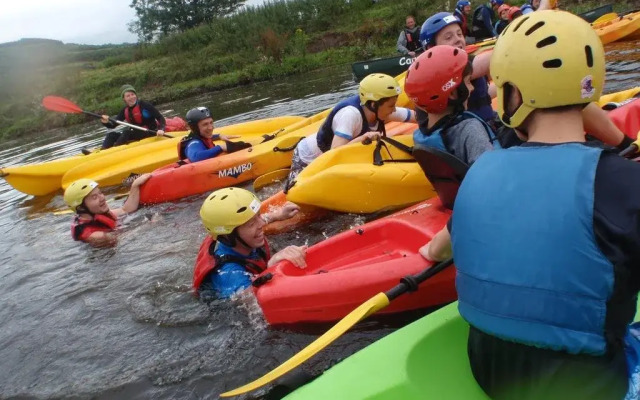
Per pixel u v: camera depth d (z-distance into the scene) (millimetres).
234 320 2781
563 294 1222
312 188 3869
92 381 2555
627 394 1285
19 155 11594
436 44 3578
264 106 11227
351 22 19906
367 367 1761
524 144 1348
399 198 3920
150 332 2873
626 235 1146
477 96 3018
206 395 2305
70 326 3148
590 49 1248
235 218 2895
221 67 20000
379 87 4137
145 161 6688
